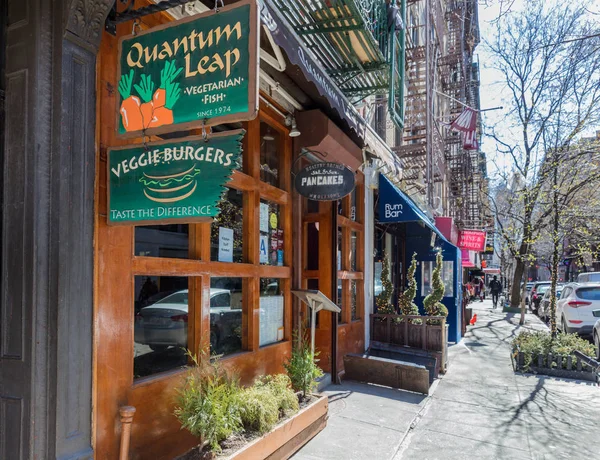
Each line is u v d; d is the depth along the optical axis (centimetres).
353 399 627
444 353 841
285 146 606
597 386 736
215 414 346
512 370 855
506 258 3747
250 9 256
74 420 279
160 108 280
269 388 453
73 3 279
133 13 302
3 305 278
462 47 2175
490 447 482
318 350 712
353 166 689
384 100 1037
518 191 1286
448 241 1306
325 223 719
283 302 602
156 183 285
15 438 268
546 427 545
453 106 2295
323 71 453
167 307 391
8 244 279
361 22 527
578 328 1267
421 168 1404
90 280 294
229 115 258
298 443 449
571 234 1147
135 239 358
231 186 494
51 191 277
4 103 295
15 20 290
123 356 329
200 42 269
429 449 475
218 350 462
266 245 566
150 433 350
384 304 916
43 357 269
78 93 291
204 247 429
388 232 1168
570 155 1025
